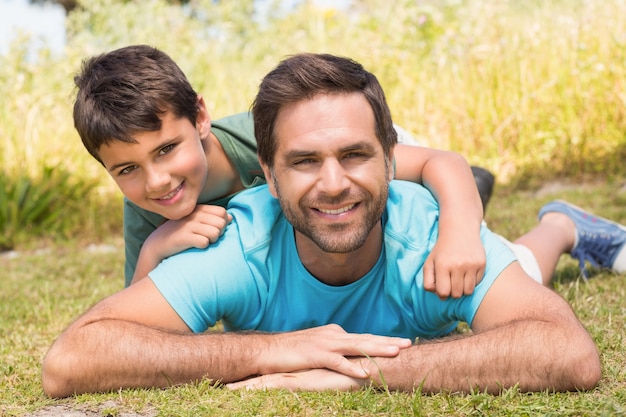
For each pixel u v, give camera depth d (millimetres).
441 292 2324
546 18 8117
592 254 3863
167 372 2270
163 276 2400
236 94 8297
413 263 2428
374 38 8125
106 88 2523
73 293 4512
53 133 7957
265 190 2611
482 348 2158
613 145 7055
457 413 2045
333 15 9891
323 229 2248
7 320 3799
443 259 2346
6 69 8070
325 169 2199
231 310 2486
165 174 2541
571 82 7410
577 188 6590
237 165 2980
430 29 7957
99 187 7898
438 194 2637
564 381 2137
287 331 2488
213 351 2285
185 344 2287
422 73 7781
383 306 2518
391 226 2438
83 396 2289
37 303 4234
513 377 2141
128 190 2598
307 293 2475
